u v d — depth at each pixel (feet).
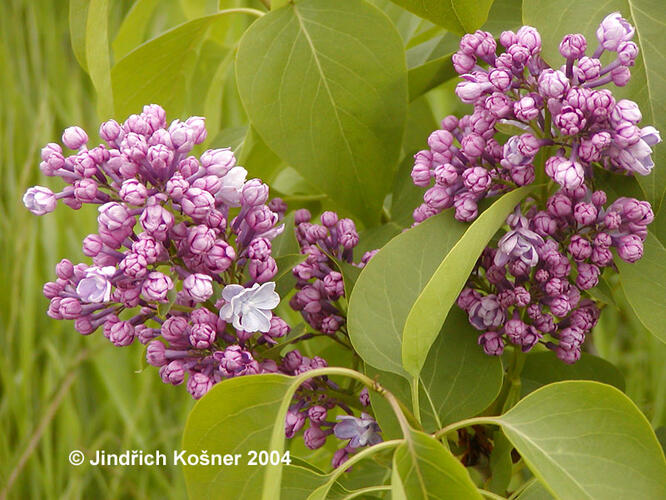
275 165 1.93
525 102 1.43
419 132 2.15
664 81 1.48
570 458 1.35
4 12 3.82
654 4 1.50
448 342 1.55
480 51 1.51
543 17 1.51
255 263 1.48
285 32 1.67
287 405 1.33
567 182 1.41
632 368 2.96
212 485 1.38
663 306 1.49
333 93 1.66
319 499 1.35
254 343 1.54
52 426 3.29
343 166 1.68
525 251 1.47
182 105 1.97
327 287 1.60
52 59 3.73
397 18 2.03
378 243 1.79
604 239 1.47
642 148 1.41
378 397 1.50
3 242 3.56
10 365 3.28
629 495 1.33
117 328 1.51
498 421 1.39
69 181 1.48
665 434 1.68
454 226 1.52
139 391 3.21
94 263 1.46
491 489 1.55
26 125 3.66
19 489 3.17
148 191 1.44
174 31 1.82
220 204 1.49
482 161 1.54
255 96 1.66
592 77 1.43
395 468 1.30
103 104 1.74
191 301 1.51
